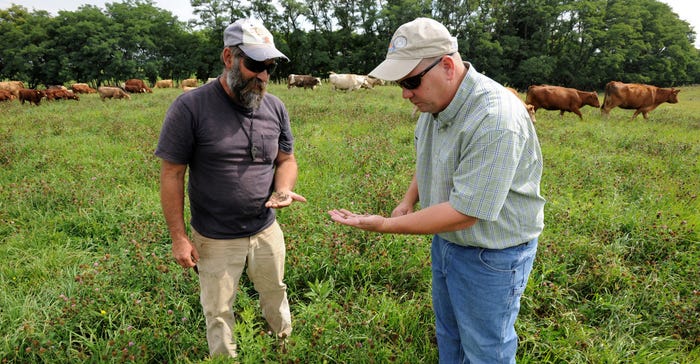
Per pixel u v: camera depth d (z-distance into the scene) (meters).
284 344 2.43
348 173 5.91
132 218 4.30
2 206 4.66
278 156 2.58
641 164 6.33
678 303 2.86
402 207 2.32
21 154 6.96
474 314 1.91
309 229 3.83
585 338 2.59
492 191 1.54
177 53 58.91
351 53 55.41
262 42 1.95
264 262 2.41
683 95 35.31
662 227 3.80
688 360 2.47
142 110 14.13
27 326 2.57
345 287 3.22
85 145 7.68
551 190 4.92
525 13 54.34
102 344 2.52
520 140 1.58
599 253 3.55
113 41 51.19
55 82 54.44
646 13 55.38
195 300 3.00
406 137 8.20
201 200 2.20
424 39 1.54
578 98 13.84
